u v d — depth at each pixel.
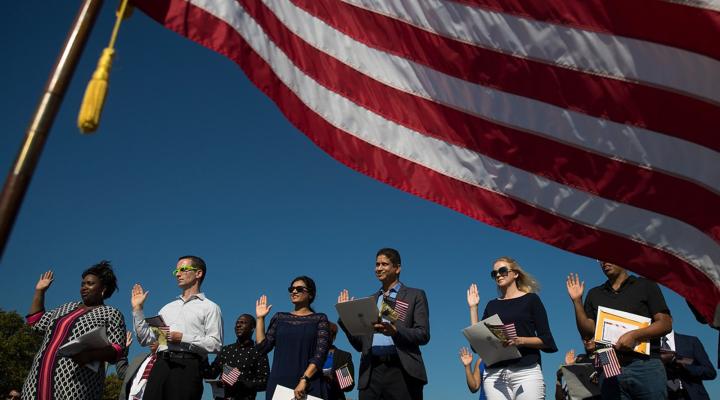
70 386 6.78
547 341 7.35
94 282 7.40
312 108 4.77
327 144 4.74
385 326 6.94
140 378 9.45
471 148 4.71
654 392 6.52
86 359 6.64
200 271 8.94
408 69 4.83
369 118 4.82
